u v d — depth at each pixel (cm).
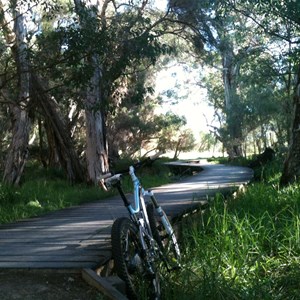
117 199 1419
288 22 1888
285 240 706
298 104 1347
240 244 677
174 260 623
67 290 465
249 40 3084
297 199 955
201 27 1819
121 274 459
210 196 1202
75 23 1286
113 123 3762
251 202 997
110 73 1361
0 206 1172
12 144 1866
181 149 5741
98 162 1942
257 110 3800
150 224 603
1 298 438
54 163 2480
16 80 1912
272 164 2438
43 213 1133
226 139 4425
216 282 545
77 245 654
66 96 1670
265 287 564
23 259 567
